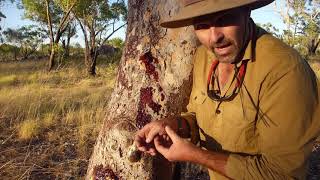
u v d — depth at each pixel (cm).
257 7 158
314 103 153
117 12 2352
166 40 197
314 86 157
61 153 524
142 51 198
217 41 154
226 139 173
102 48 3184
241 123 165
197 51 190
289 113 151
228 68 169
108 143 202
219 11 147
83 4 2172
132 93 200
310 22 3238
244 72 162
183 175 368
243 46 159
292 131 151
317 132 153
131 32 203
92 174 208
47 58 3394
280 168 154
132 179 198
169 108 199
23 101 804
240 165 159
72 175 444
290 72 153
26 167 445
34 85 1159
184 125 187
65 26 2339
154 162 199
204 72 182
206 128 183
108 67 2167
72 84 1427
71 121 690
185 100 202
